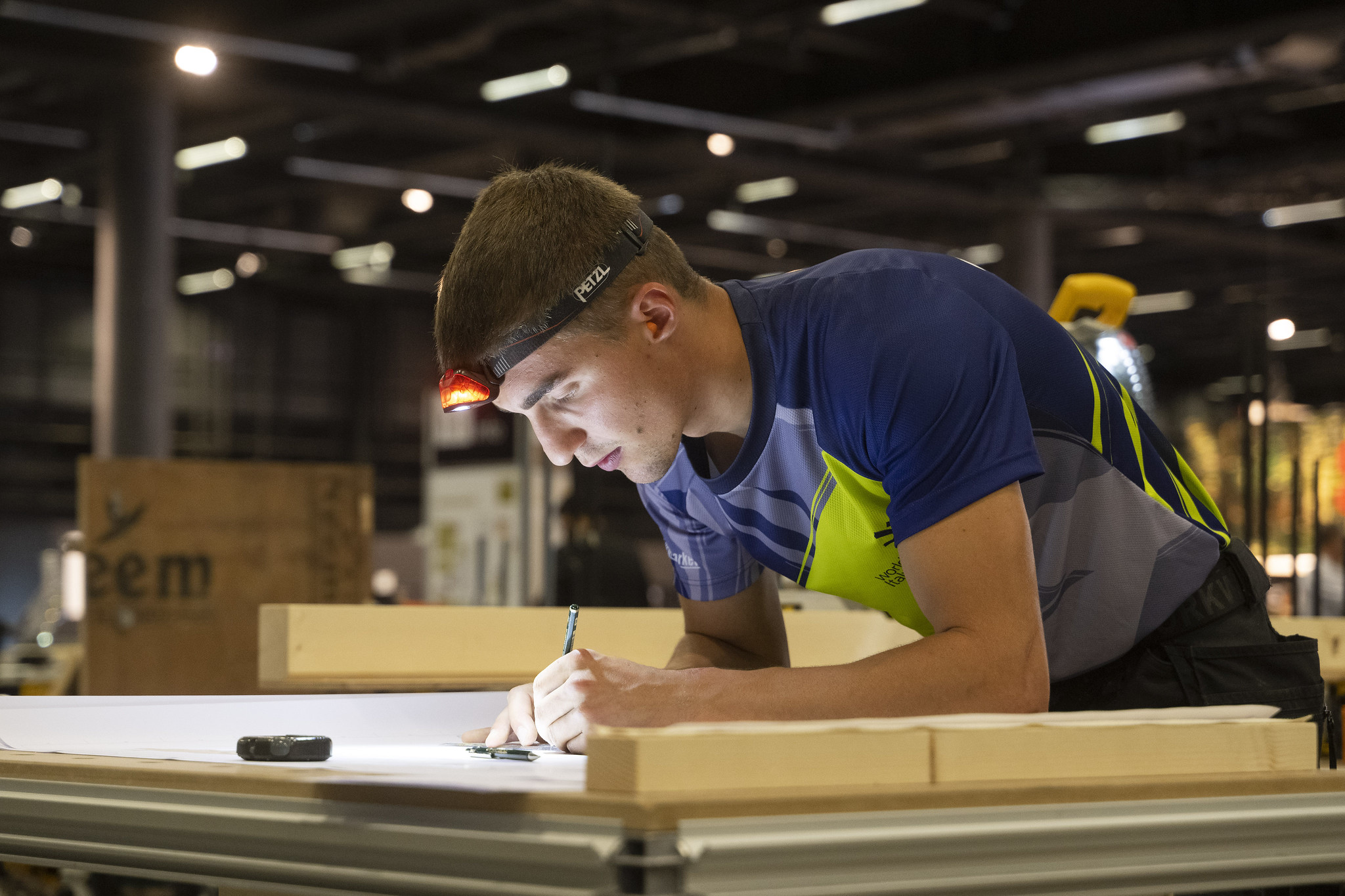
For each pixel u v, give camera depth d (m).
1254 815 0.84
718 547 1.41
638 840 0.64
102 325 10.20
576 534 5.10
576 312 1.07
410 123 10.01
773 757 0.72
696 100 10.39
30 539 16.98
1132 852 0.80
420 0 8.37
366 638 1.50
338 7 8.66
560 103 10.23
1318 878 0.88
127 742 1.16
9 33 9.03
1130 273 15.74
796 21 8.62
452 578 6.65
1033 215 12.21
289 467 3.13
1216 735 0.89
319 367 18.48
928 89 9.57
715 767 0.70
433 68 9.73
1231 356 17.05
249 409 17.88
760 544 1.30
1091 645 1.25
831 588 1.30
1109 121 10.55
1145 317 17.58
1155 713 0.89
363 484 3.22
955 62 9.47
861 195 12.28
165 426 10.36
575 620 1.24
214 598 3.02
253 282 17.59
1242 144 11.45
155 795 0.87
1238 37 8.43
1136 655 1.27
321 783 0.78
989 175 12.16
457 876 0.71
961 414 1.04
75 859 0.93
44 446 17.03
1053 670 1.27
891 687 0.98
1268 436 2.95
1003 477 1.03
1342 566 4.94
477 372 1.08
